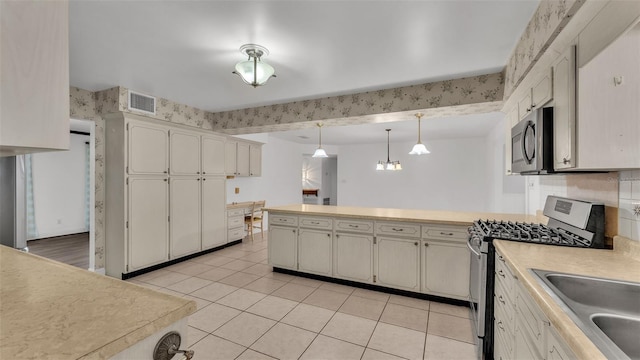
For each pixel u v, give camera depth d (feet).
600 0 3.95
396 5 5.77
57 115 2.29
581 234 5.71
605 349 2.28
